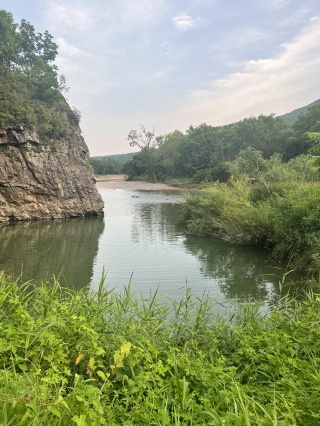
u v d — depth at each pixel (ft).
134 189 214.69
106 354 12.39
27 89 106.52
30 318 11.86
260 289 32.48
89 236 62.18
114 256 46.19
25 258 44.45
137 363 11.73
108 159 414.00
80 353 11.79
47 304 14.15
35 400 7.84
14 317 12.30
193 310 24.93
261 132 201.26
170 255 47.29
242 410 9.55
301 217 42.14
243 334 15.38
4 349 10.01
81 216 93.71
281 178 81.56
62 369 10.96
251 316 18.49
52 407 7.88
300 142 175.73
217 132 244.42
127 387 11.40
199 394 11.28
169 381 11.24
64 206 90.27
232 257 46.37
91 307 15.53
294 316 17.83
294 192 50.21
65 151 96.32
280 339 14.58
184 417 9.35
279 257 44.65
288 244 43.50
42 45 151.74
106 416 9.17
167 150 270.87
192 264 42.14
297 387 11.53
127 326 14.38
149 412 9.50
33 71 121.70
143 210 107.86
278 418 9.71
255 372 13.11
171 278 35.86
